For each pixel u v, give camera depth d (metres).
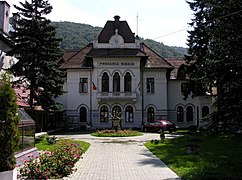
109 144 23.94
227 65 17.39
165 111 44.38
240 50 17.34
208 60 18.98
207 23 25.11
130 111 44.06
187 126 45.50
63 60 49.50
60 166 11.38
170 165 13.55
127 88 44.06
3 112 9.50
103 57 43.66
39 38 26.20
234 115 17.88
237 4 17.64
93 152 18.75
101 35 47.00
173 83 46.09
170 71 46.22
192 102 45.72
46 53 26.47
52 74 27.02
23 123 14.81
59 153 12.51
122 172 12.18
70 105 44.22
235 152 17.20
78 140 26.84
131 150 19.80
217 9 19.08
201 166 12.87
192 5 33.34
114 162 14.77
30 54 25.53
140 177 11.19
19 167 12.61
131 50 44.66
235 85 17.05
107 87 43.94
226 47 17.84
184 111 45.69
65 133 36.97
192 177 10.66
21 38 26.05
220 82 18.56
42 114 36.41
